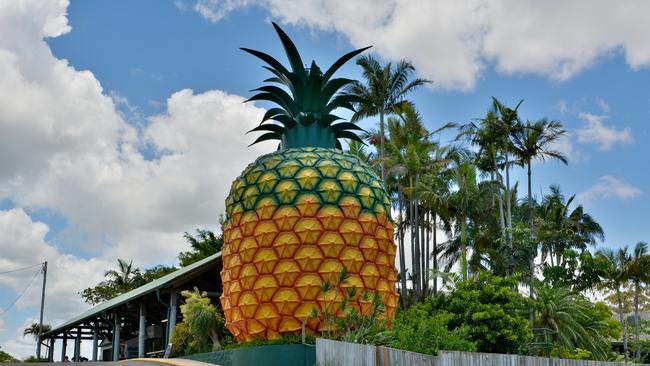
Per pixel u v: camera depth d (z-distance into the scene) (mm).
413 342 23062
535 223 55000
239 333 26688
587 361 20062
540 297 40656
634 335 60375
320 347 20844
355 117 50969
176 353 36781
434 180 46250
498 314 31547
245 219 26594
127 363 30828
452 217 50562
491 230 50906
